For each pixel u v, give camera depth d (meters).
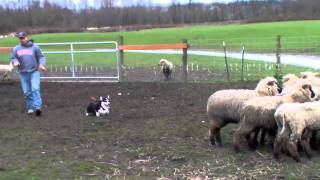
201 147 6.97
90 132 8.20
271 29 48.00
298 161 6.07
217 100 6.87
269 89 6.86
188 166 6.03
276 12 74.44
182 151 6.76
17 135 8.14
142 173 5.80
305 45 27.59
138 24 77.06
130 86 13.38
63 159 6.52
